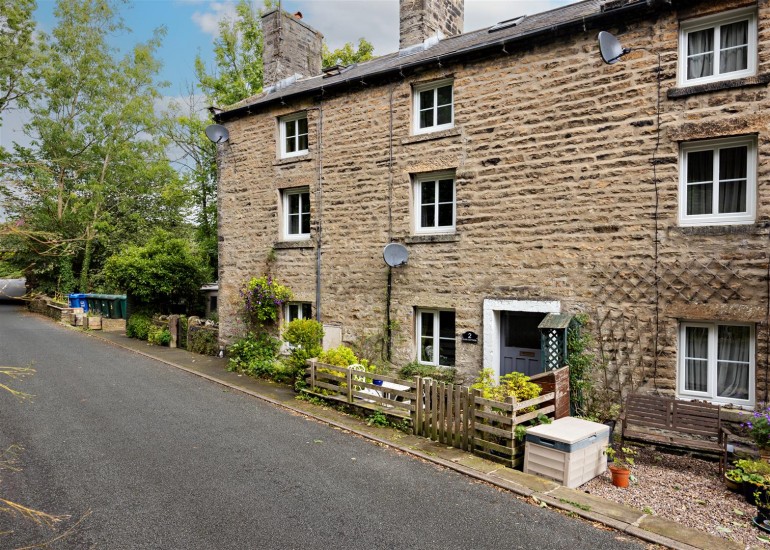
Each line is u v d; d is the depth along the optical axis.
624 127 8.02
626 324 7.93
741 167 7.37
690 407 6.69
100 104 24.16
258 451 6.95
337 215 11.61
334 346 11.40
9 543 4.57
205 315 19.41
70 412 8.59
